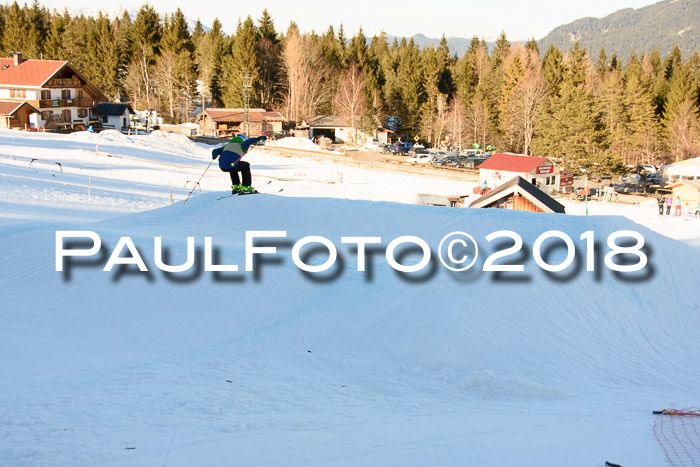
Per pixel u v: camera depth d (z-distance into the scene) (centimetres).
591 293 1409
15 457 630
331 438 682
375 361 1048
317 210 2041
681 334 1334
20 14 11388
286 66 10169
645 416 785
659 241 1775
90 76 10881
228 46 11675
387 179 5828
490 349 1066
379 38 15500
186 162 5984
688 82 9500
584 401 897
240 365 1030
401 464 596
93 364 1045
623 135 8938
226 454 632
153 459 621
